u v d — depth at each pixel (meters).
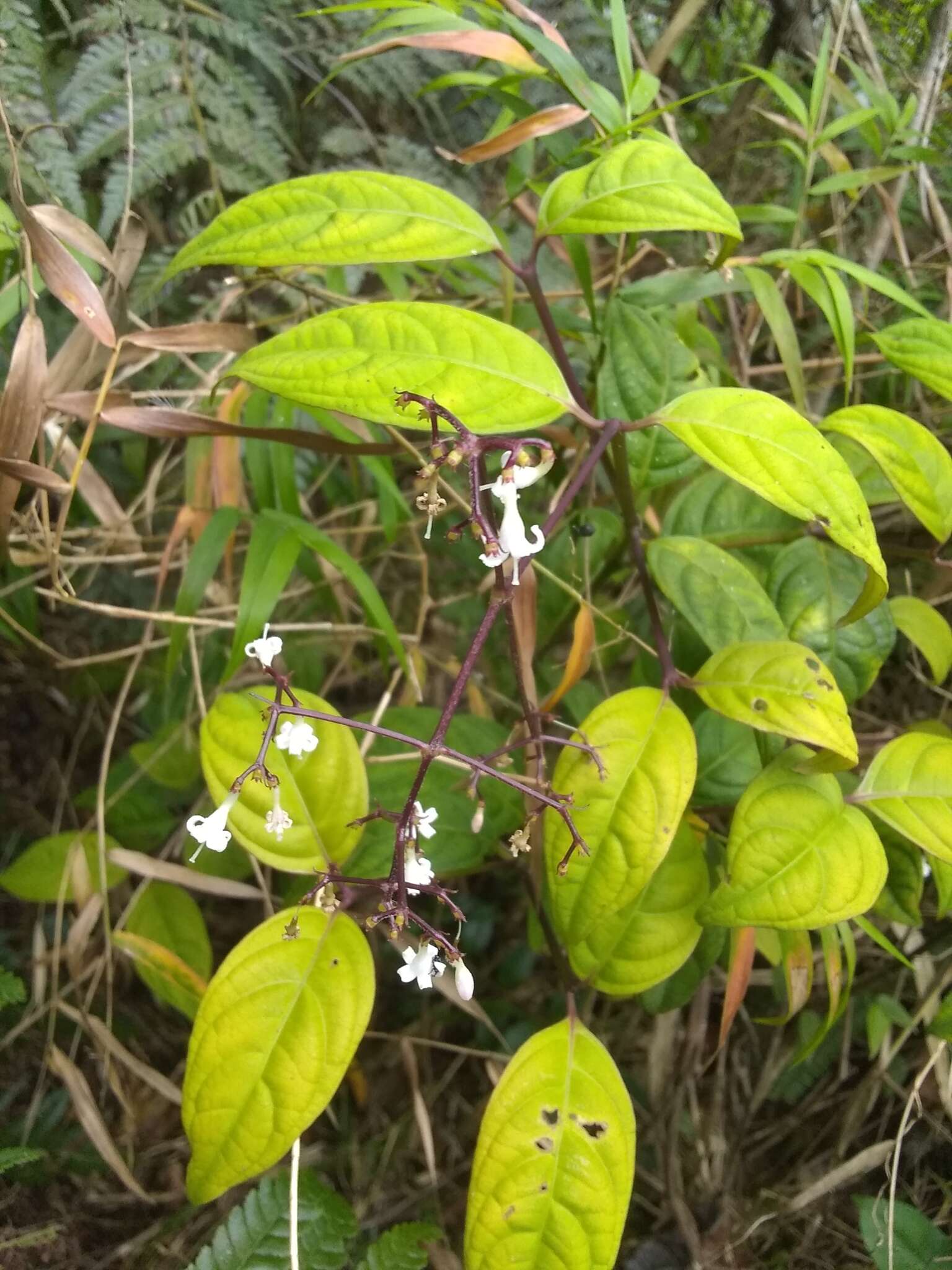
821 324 0.49
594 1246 0.28
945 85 0.48
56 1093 0.45
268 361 0.27
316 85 0.51
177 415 0.33
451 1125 0.47
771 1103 0.47
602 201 0.29
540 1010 0.50
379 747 0.39
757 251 0.52
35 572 0.43
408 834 0.27
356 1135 0.47
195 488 0.42
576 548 0.43
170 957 0.40
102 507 0.43
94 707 0.54
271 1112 0.28
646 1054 0.48
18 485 0.34
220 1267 0.34
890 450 0.31
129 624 0.53
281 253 0.29
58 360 0.36
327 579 0.46
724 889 0.29
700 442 0.28
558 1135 0.29
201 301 0.48
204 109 0.46
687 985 0.37
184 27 0.44
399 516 0.48
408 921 0.27
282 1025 0.29
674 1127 0.43
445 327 0.28
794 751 0.30
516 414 0.27
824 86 0.41
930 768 0.31
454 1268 0.40
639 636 0.44
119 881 0.43
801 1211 0.43
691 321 0.40
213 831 0.27
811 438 0.27
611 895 0.29
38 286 0.35
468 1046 0.49
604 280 0.48
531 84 0.50
